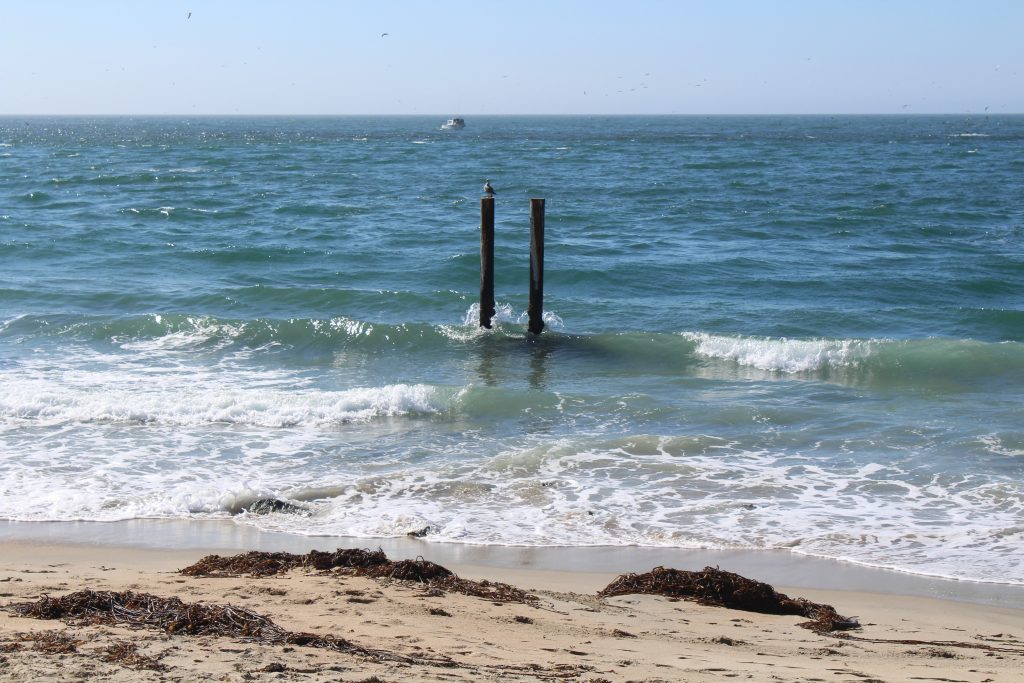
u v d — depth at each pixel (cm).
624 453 1536
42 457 1494
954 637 870
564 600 906
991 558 1135
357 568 947
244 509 1284
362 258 3347
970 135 15812
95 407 1723
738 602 934
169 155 9350
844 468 1470
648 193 5500
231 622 678
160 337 2341
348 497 1342
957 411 1773
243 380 2008
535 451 1536
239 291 2786
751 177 6650
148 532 1191
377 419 1733
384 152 10019
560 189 5684
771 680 642
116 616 694
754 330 2506
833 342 2147
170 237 3750
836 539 1197
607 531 1225
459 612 807
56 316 2445
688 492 1370
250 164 7950
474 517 1269
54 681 523
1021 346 2128
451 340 2328
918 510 1298
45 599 727
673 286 2984
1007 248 3578
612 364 2164
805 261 3316
